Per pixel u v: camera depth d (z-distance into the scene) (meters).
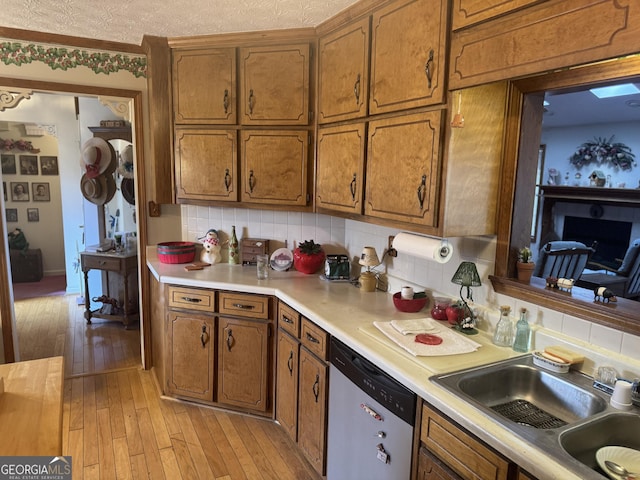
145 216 3.25
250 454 2.42
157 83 2.89
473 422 1.22
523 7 1.32
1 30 2.67
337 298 2.39
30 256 6.16
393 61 1.91
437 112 1.68
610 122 5.37
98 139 4.33
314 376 2.14
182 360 2.83
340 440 1.95
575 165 5.84
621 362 1.43
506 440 1.13
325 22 2.40
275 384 2.63
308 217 3.09
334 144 2.40
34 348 3.81
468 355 1.66
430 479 1.41
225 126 2.80
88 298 4.40
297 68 2.59
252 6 2.22
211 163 2.86
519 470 1.11
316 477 2.25
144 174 3.20
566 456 1.06
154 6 2.27
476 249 1.97
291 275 2.89
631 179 5.22
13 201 6.21
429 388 1.40
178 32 2.68
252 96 2.70
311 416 2.20
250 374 2.68
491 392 1.56
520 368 1.59
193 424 2.70
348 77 2.24
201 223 3.35
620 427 1.27
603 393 1.40
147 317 3.36
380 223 2.08
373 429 1.70
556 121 5.62
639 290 3.82
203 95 2.81
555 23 1.23
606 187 5.22
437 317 2.06
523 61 1.33
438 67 1.66
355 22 2.17
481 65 1.48
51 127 5.54
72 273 5.58
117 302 4.40
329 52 2.41
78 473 2.24
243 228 3.26
